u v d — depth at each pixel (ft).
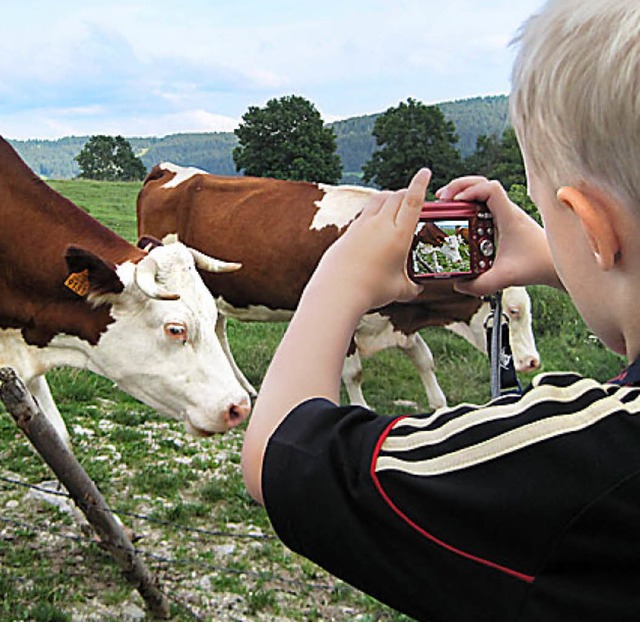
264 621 13.92
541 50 2.43
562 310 40.70
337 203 24.14
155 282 15.16
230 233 24.76
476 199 4.03
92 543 15.26
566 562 2.38
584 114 2.27
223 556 15.90
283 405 2.86
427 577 2.46
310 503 2.57
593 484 2.37
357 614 14.53
